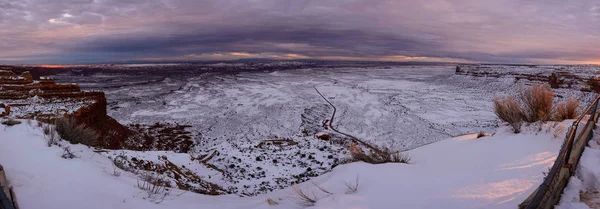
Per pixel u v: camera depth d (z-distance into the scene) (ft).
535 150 21.18
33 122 27.35
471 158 22.80
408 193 15.98
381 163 25.32
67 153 20.12
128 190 17.44
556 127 25.79
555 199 11.25
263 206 18.26
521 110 31.35
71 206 13.19
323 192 19.58
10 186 13.17
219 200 21.49
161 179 23.77
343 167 24.80
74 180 15.88
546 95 30.89
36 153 18.62
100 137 64.08
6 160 16.44
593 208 10.99
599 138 18.97
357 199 15.93
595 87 241.55
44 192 13.74
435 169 21.48
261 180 34.53
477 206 12.38
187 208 17.25
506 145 23.88
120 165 24.26
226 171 38.60
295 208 16.96
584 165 14.34
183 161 34.04
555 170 9.87
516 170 16.87
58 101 74.23
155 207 16.17
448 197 14.07
